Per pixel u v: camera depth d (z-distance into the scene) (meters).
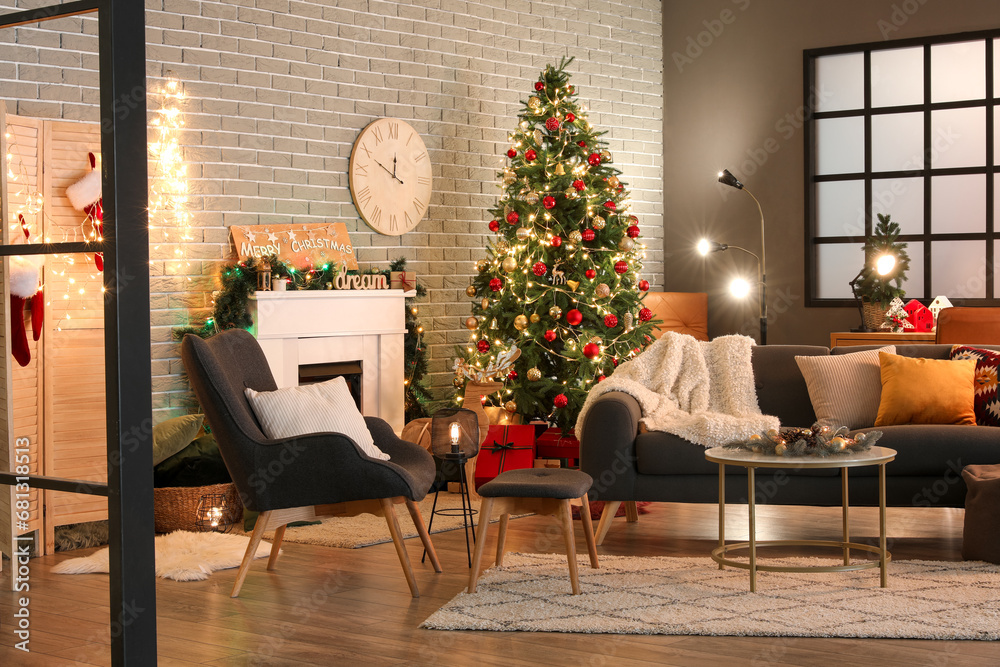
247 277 5.01
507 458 4.98
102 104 2.15
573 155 5.92
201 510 4.41
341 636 2.89
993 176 6.59
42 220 3.87
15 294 3.59
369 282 5.50
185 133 5.07
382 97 5.92
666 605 3.07
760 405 4.40
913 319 6.35
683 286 7.59
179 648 2.79
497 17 6.51
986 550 3.49
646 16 7.42
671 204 7.58
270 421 3.49
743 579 3.37
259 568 3.73
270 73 5.40
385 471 3.28
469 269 6.41
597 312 5.55
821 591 3.19
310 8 5.57
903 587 3.21
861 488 3.77
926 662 2.55
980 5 6.46
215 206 5.18
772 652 2.66
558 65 6.87
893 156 6.87
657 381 4.44
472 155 6.40
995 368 4.05
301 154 5.54
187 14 5.07
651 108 7.50
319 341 5.25
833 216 7.09
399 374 5.60
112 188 2.15
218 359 3.48
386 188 5.91
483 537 3.29
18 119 3.82
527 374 5.46
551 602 3.14
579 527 4.36
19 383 3.57
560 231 5.65
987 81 6.55
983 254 6.65
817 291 7.16
